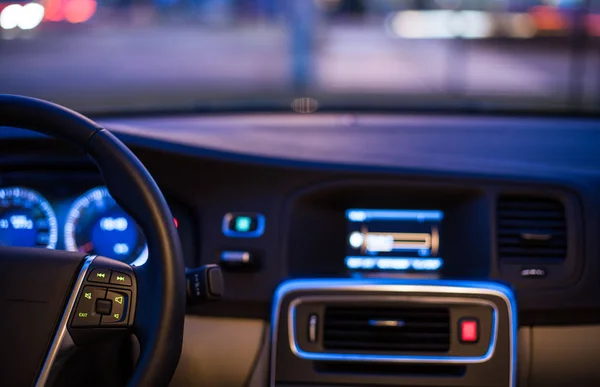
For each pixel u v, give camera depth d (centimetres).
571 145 287
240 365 218
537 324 218
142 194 159
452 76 1423
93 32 1959
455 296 212
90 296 158
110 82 1123
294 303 214
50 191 215
